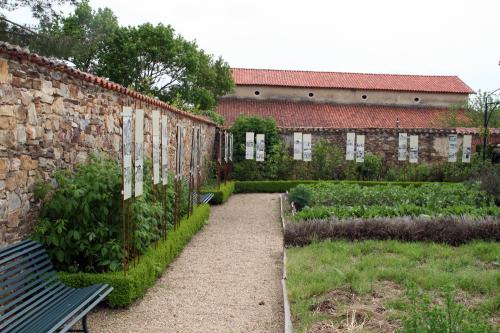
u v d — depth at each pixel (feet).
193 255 26.68
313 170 66.33
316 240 27.43
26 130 16.55
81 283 17.22
